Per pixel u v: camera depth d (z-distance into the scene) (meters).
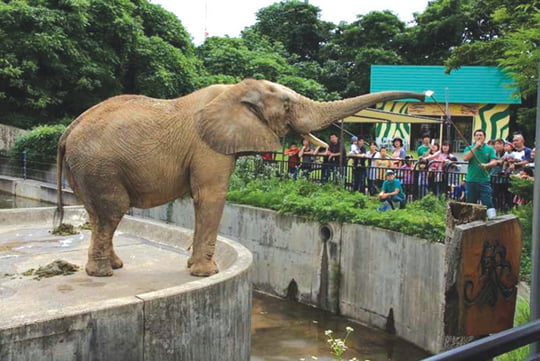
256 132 5.79
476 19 31.33
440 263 7.71
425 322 7.95
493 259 2.90
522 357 4.15
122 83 25.77
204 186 5.77
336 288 9.58
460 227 2.83
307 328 8.80
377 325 8.84
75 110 24.94
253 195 11.66
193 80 25.81
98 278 6.04
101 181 5.62
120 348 4.39
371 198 11.07
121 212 5.86
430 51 33.09
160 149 5.66
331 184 11.79
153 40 25.64
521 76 8.72
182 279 6.02
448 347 3.14
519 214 8.56
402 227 8.49
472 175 9.15
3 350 3.76
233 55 28.52
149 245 7.90
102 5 23.94
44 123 23.31
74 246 7.75
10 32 22.00
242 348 5.59
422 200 10.01
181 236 7.90
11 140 21.64
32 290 5.55
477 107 24.77
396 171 11.34
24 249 7.46
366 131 30.00
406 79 25.27
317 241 9.89
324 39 36.84
